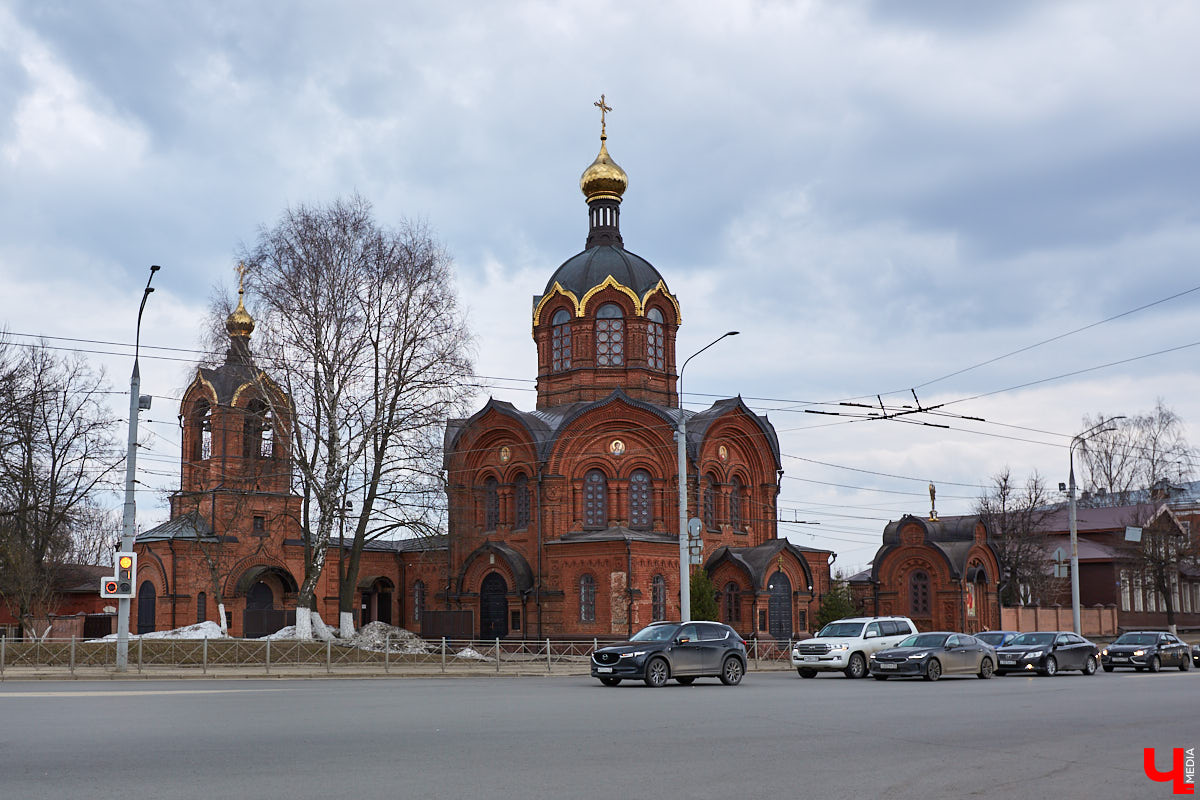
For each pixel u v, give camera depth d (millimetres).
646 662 29844
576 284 60438
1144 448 93250
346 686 29359
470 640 48312
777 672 42062
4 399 50500
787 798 11773
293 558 59438
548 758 14453
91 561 86875
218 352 44906
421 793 11812
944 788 12547
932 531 66062
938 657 34750
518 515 56969
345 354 44656
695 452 56625
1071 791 12492
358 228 45375
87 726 17781
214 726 17891
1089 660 39969
